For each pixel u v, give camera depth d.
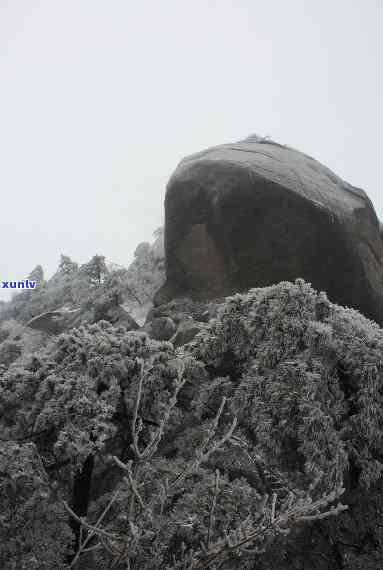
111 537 5.52
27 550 9.13
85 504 10.55
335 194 24.66
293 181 23.00
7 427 11.23
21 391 11.37
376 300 22.55
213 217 23.02
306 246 21.86
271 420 10.48
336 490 5.41
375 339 11.45
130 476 5.36
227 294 22.44
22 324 32.97
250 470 11.26
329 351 11.20
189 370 12.09
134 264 30.62
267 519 5.63
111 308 26.11
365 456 10.48
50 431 11.12
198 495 9.62
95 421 10.27
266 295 12.19
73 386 10.93
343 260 21.88
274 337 11.44
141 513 5.64
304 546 10.86
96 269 31.55
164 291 24.30
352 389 11.33
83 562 9.83
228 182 22.89
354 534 11.00
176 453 11.91
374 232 25.25
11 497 9.54
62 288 35.06
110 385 10.99
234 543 5.50
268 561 10.05
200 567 5.56
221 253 22.97
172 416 11.42
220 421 11.80
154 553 7.18
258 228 22.31
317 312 12.38
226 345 12.42
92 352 11.62
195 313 21.59
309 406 10.07
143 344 12.19
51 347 12.95
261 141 29.94
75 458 10.00
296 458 10.78
